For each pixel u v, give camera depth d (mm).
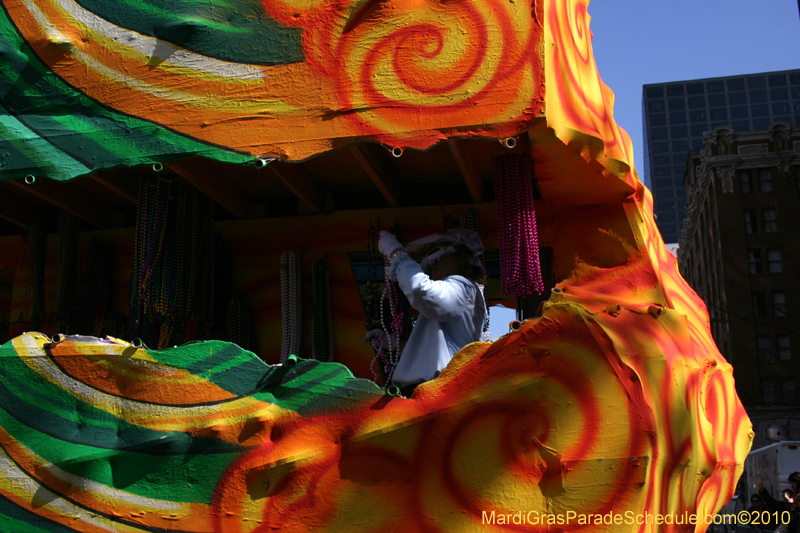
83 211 5016
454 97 3189
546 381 2986
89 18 3656
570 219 4188
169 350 3283
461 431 3012
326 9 3393
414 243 4078
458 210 4820
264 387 3193
